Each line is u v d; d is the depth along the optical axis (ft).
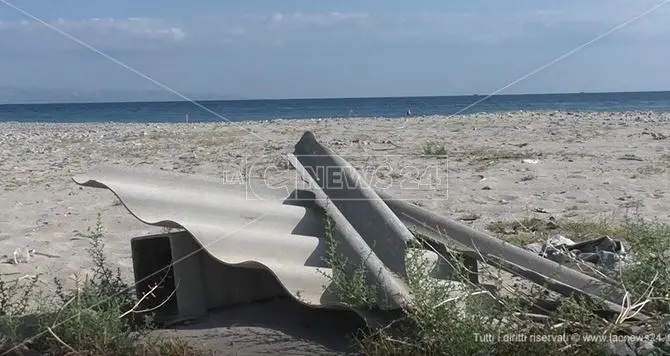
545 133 50.42
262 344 11.28
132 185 12.59
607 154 36.73
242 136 55.31
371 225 12.76
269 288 13.28
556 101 238.89
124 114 193.57
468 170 32.22
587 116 73.00
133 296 13.51
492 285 12.34
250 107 248.32
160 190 12.74
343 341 11.31
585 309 10.34
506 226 20.17
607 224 19.60
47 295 13.25
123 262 17.29
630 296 11.45
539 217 21.56
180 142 51.78
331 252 11.87
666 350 9.55
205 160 38.88
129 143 53.21
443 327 9.81
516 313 10.47
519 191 26.25
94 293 11.73
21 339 11.03
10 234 21.29
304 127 65.92
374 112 153.38
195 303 12.62
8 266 17.21
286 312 12.60
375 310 11.09
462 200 24.80
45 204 26.73
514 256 12.78
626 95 357.61
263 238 12.36
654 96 328.70
